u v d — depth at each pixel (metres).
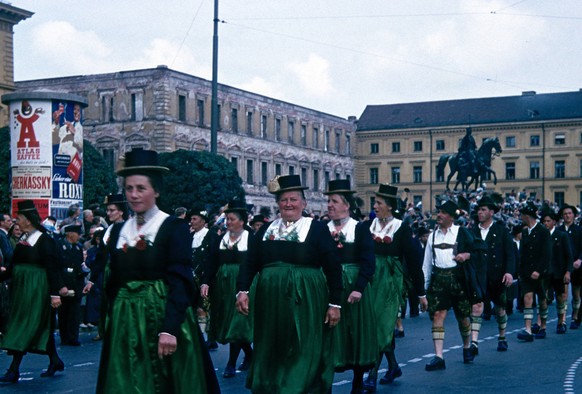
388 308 10.12
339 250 9.01
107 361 5.99
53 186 22.73
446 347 13.71
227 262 11.52
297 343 7.25
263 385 7.31
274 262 7.46
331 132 92.88
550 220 15.55
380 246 10.37
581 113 90.38
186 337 5.95
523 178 92.44
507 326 17.12
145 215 6.12
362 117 100.12
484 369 11.24
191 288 6.00
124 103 67.44
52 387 10.23
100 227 17.42
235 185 57.88
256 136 78.44
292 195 7.55
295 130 85.50
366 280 8.58
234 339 10.91
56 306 10.62
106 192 47.66
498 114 93.88
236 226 11.59
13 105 22.81
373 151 98.06
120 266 6.07
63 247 14.54
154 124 66.12
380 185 10.47
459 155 50.62
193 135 69.31
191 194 55.75
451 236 11.38
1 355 13.38
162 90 65.88
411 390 9.70
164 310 5.97
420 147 96.00
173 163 56.53
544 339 14.73
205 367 6.09
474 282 11.34
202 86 70.69
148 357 5.93
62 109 22.92
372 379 9.59
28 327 10.58
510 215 36.19
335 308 7.43
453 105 97.19
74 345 14.66
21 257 10.71
